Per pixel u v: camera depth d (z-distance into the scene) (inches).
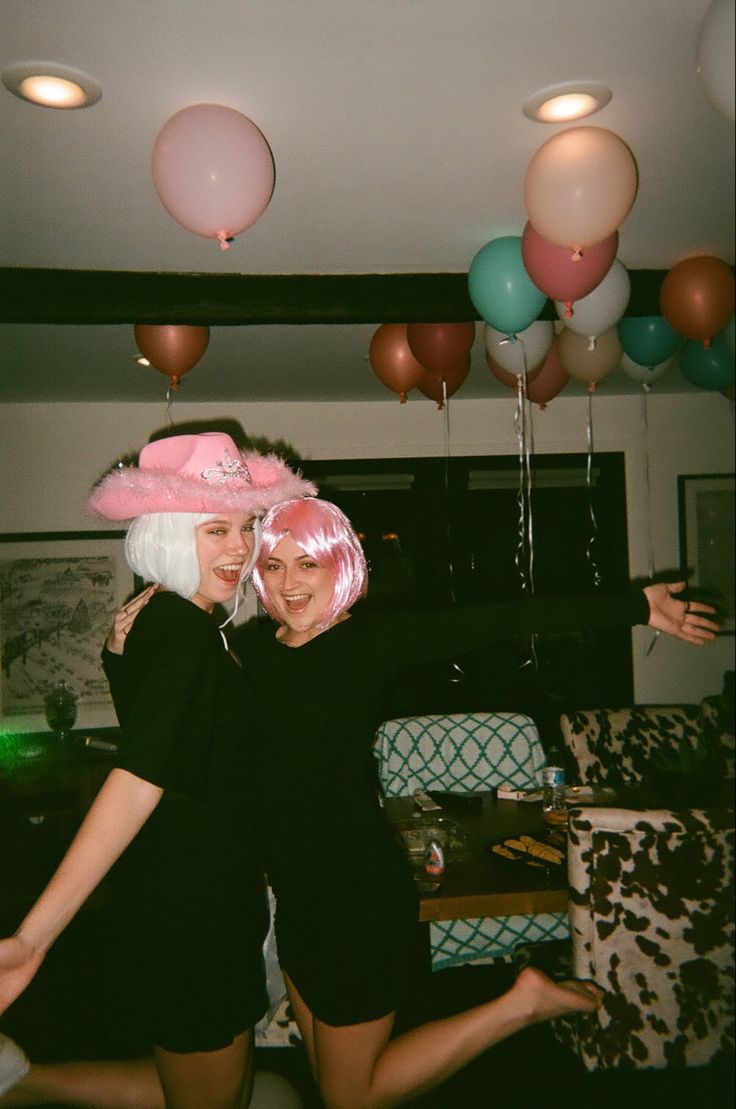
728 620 159.8
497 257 79.1
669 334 96.8
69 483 155.2
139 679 53.5
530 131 60.5
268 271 89.0
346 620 60.8
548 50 50.1
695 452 160.9
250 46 48.4
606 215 61.6
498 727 110.2
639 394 161.5
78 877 42.9
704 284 80.9
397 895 57.2
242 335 109.7
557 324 104.5
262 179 57.6
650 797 87.7
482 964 105.7
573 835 63.6
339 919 55.3
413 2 44.7
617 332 101.0
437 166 65.7
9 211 72.2
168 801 53.6
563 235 63.4
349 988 54.9
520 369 98.9
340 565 58.5
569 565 165.3
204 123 54.7
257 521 60.1
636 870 62.8
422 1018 93.0
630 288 87.8
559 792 91.0
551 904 67.0
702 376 98.7
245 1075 58.6
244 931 55.3
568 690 163.6
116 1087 62.9
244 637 63.8
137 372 129.9
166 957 52.6
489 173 67.2
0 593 153.0
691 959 63.4
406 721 110.7
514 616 59.3
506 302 79.9
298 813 56.4
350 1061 55.9
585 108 57.1
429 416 161.9
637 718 116.3
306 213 74.2
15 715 152.3
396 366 104.3
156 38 47.4
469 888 67.6
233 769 55.7
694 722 115.4
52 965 110.6
